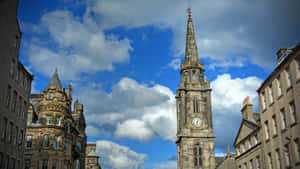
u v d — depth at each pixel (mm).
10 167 52688
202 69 126688
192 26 135875
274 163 51094
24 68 58969
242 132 68188
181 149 115688
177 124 126750
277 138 50219
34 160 75938
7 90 49656
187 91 121500
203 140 114375
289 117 46156
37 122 79750
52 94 82500
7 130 51000
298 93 43656
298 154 43812
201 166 111375
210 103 119812
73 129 89438
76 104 106688
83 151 105438
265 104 55812
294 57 44625
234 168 95875
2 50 43906
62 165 78688
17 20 52312
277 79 50719
